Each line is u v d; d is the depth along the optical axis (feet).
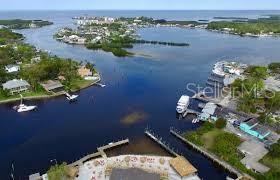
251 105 490.90
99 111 504.84
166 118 476.13
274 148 341.82
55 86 601.21
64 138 408.46
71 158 357.20
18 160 353.92
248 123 417.90
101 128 439.22
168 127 443.32
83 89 622.54
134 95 587.27
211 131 413.18
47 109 514.27
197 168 338.95
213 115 458.50
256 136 396.37
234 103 519.60
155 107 524.11
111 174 288.71
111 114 491.72
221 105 510.99
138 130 432.25
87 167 322.96
